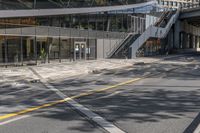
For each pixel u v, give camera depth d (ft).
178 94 43.24
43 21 119.96
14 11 100.07
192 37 289.94
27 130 24.91
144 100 38.40
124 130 24.84
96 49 140.26
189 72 81.51
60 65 103.76
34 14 107.96
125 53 149.89
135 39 156.76
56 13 118.01
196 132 24.49
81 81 62.44
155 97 40.70
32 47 106.83
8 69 88.43
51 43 115.44
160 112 31.42
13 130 24.94
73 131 24.53
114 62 120.37
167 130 24.93
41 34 110.32
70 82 61.16
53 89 50.67
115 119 28.45
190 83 56.54
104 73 81.41
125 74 77.15
